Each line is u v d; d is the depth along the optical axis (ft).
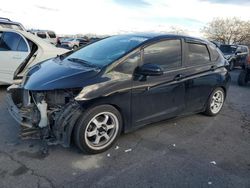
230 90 28.84
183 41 14.94
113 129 12.21
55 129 10.94
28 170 10.32
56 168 10.57
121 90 11.87
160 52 13.73
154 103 13.44
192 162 11.66
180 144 13.35
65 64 13.21
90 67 12.27
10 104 12.58
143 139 13.60
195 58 15.61
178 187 9.87
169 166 11.21
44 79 11.53
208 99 16.96
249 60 31.63
